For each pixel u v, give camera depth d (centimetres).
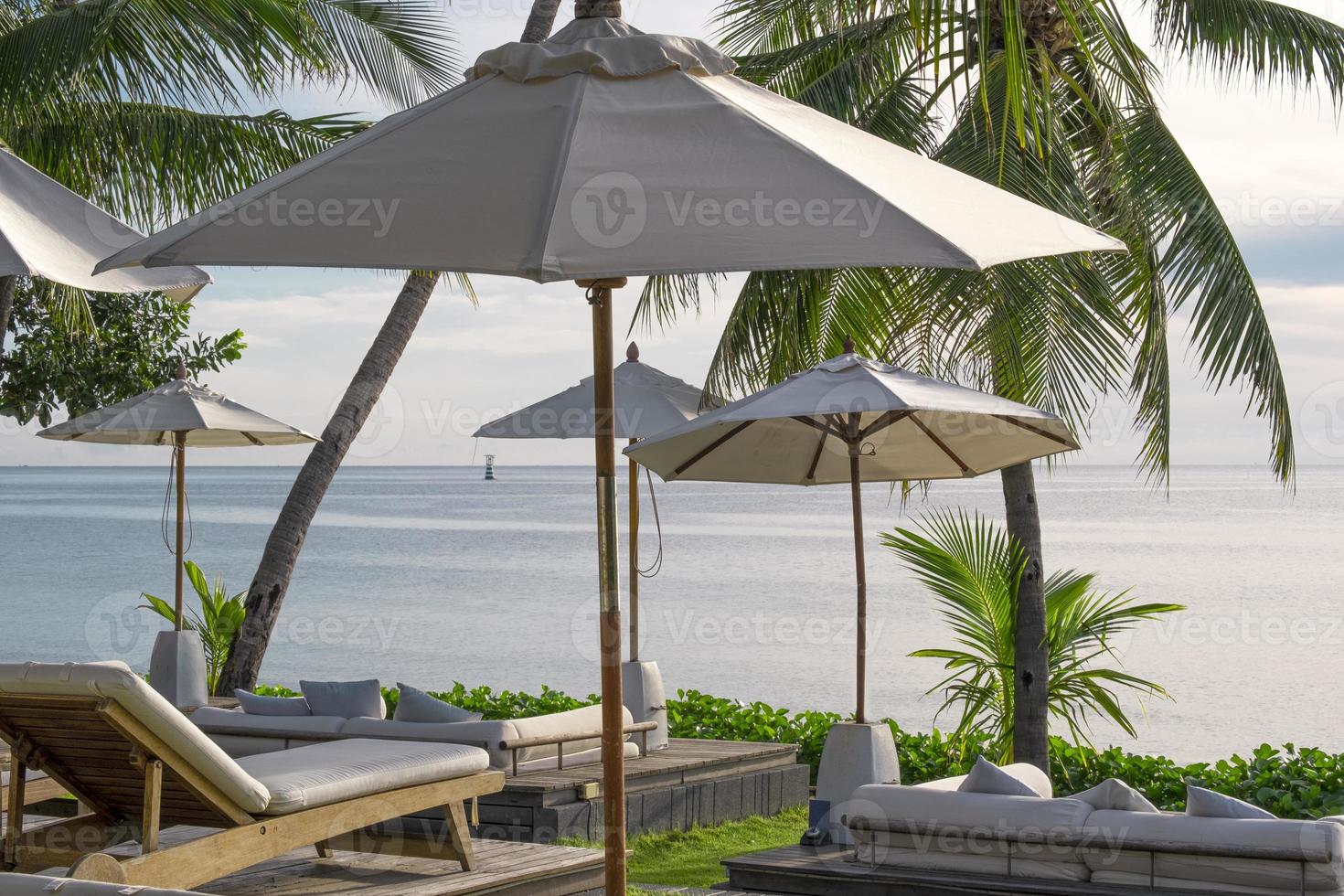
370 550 5081
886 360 991
